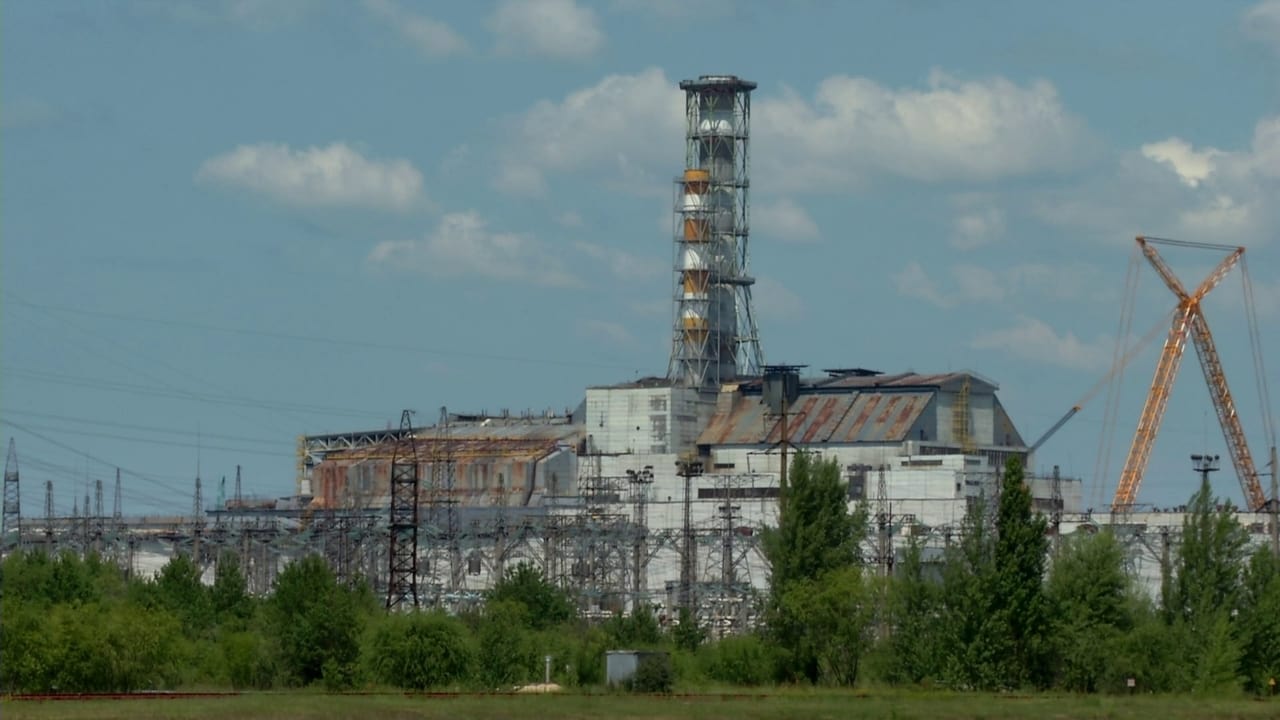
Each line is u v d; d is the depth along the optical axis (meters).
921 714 196.12
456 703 197.75
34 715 179.50
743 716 191.38
